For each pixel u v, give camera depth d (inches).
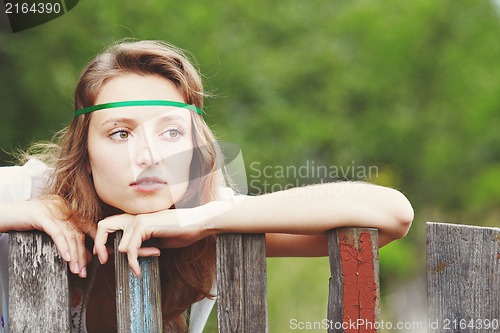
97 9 566.3
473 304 108.0
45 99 542.3
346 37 711.1
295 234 114.5
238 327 106.3
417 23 684.1
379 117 700.7
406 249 650.2
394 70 693.9
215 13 640.4
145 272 106.0
